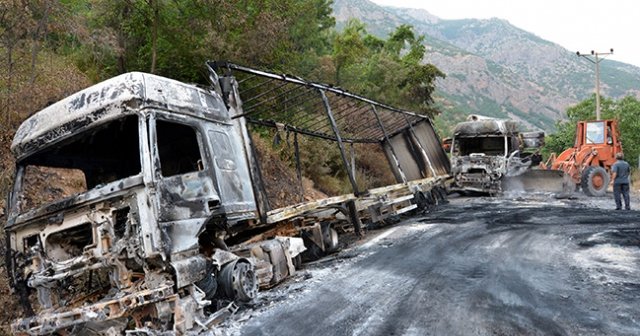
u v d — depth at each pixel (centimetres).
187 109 647
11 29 871
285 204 1399
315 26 2130
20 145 621
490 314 574
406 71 2969
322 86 1123
